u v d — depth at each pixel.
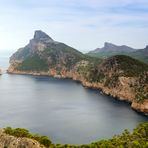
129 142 131.50
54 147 113.69
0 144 99.88
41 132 185.00
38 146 96.12
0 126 198.88
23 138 98.50
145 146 125.06
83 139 171.75
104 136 179.00
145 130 152.38
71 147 121.19
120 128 199.38
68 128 196.12
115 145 127.88
